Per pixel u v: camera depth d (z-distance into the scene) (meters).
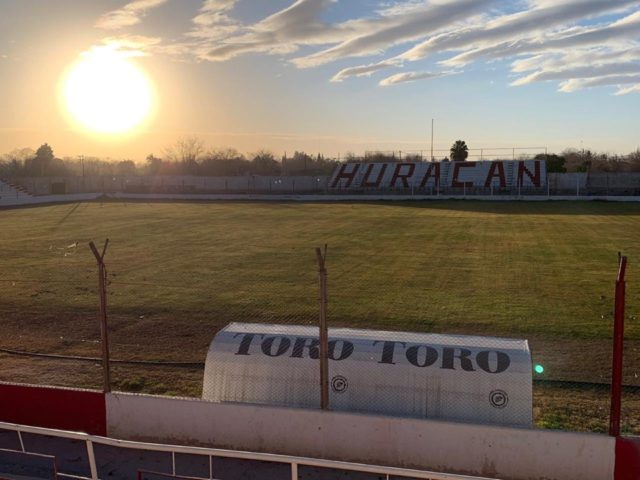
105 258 28.70
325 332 9.25
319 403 9.73
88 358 14.05
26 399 10.40
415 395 9.43
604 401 11.39
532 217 47.28
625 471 8.19
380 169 86.19
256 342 10.36
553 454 8.42
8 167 112.19
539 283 22.23
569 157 114.12
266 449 9.48
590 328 16.31
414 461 8.95
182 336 15.95
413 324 16.98
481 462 8.68
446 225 42.12
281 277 23.84
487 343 10.02
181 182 91.06
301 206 62.19
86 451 9.45
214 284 22.58
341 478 8.70
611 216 47.56
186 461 9.18
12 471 8.81
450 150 104.12
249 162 130.00
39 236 37.25
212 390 10.14
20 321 17.52
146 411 9.90
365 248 31.41
